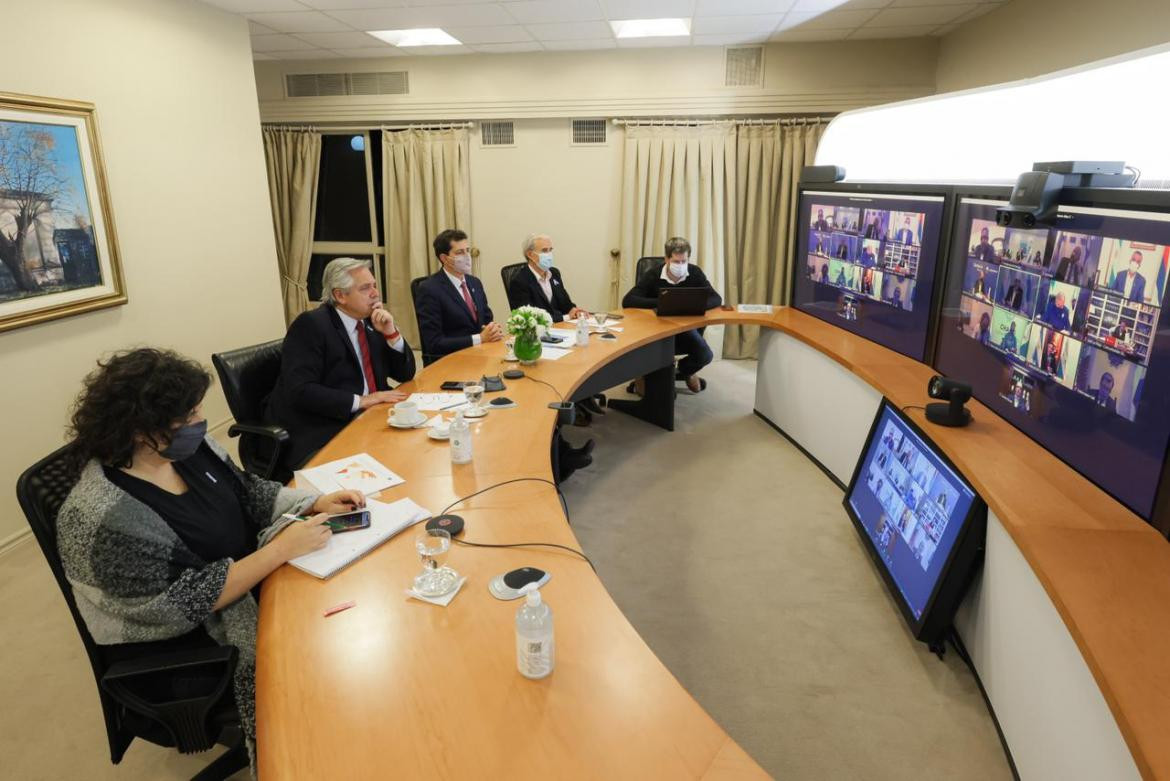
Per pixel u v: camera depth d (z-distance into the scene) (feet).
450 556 5.17
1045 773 5.31
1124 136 7.32
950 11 14.87
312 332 8.87
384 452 7.23
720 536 10.19
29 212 9.98
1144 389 5.85
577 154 19.70
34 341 10.32
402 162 20.02
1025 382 7.82
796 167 18.86
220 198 14.37
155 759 6.23
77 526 4.33
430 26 15.62
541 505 6.01
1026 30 13.58
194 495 5.08
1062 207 7.02
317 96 19.62
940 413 8.24
